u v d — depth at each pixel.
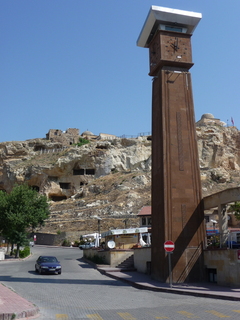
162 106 24.00
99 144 99.88
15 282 20.14
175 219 21.95
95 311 11.84
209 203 22.25
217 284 19.78
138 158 98.38
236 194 19.41
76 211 78.31
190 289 17.53
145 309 12.34
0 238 63.09
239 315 11.14
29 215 44.50
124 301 14.25
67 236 65.62
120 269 28.50
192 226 22.11
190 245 21.67
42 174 93.75
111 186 86.44
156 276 22.06
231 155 96.81
